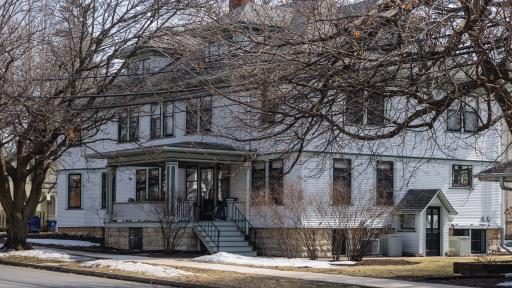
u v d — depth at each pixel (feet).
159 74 85.66
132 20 80.64
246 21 51.26
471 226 112.06
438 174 109.40
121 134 124.26
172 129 112.78
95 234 134.62
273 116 51.52
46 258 91.30
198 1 94.89
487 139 111.75
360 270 76.69
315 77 45.34
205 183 111.55
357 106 46.37
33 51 85.15
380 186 102.27
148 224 105.29
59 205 142.31
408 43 42.01
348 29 43.80
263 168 102.27
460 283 62.23
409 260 92.17
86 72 86.99
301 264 83.51
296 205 96.73
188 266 80.79
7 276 71.46
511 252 92.58
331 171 98.58
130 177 124.06
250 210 103.14
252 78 46.16
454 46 42.88
